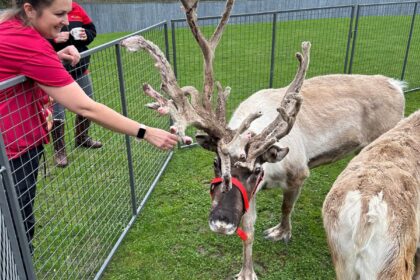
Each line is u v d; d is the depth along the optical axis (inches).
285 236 160.7
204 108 114.2
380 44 473.1
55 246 152.9
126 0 802.2
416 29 493.0
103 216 171.3
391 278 92.4
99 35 717.9
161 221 174.2
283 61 418.6
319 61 416.5
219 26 120.3
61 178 172.6
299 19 465.1
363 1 820.6
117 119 97.0
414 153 114.7
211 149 116.9
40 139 109.7
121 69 159.8
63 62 120.9
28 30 93.0
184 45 398.9
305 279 141.9
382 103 173.5
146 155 218.7
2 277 82.4
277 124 117.5
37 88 104.6
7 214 92.4
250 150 109.3
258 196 193.0
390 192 96.7
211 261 150.6
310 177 210.8
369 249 92.7
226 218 101.2
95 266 145.0
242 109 147.7
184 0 111.1
